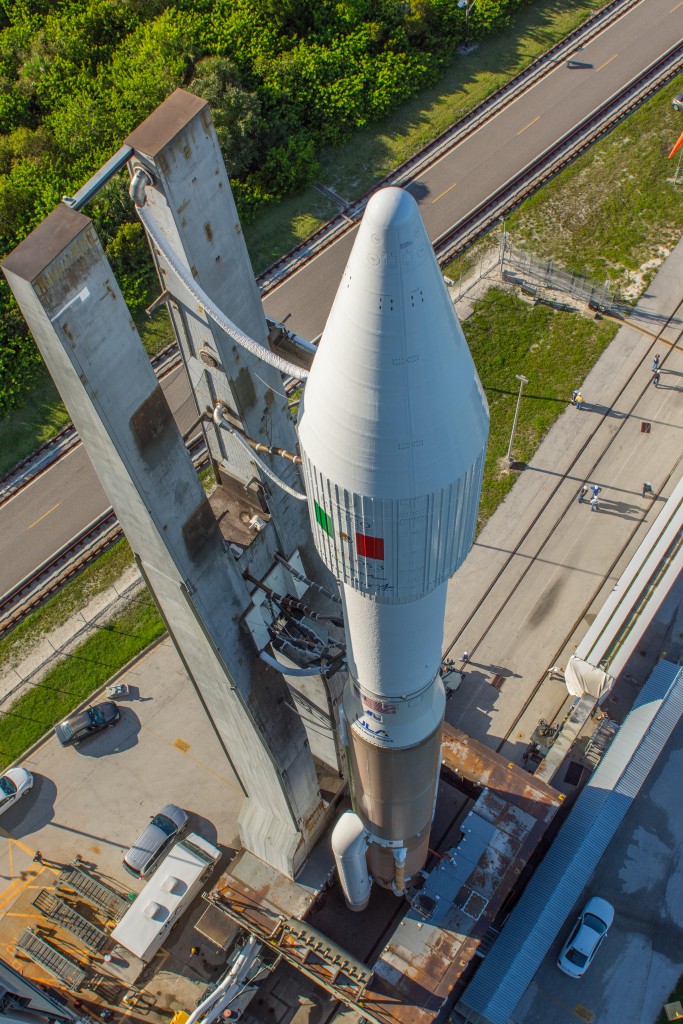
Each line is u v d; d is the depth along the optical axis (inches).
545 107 2364.7
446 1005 1272.1
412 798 1072.2
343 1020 1277.1
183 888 1339.8
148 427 791.7
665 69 2420.0
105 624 1678.2
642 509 1715.1
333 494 701.3
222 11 2459.4
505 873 1264.8
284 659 1072.2
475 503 730.2
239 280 862.5
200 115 738.2
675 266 2060.8
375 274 573.3
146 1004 1307.8
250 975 1261.1
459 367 642.8
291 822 1277.1
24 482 1877.5
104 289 699.4
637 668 1547.7
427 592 773.9
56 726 1546.5
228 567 958.4
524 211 2177.7
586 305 2001.7
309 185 2244.1
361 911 1347.2
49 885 1417.3
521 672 1552.7
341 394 637.9
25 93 2409.0
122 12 2503.7
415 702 932.6
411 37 2472.9
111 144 2252.7
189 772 1512.1
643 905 1347.2
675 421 1823.3
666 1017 1263.5
